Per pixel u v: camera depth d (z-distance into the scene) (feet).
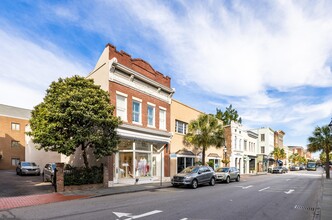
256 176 122.31
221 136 87.35
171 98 83.46
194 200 41.11
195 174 61.82
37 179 74.23
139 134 65.98
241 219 28.60
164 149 77.15
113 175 58.65
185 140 90.12
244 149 154.81
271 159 206.49
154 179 72.64
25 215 29.55
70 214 29.86
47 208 33.60
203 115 88.63
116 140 52.54
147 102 71.41
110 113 53.01
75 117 46.78
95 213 30.37
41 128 46.73
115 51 62.34
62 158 74.95
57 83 51.11
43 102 53.47
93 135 47.98
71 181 49.55
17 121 139.74
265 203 39.65
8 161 133.28
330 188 61.16
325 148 105.91
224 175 77.71
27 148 121.08
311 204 39.60
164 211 31.89
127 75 64.75
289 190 58.75
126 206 35.04
